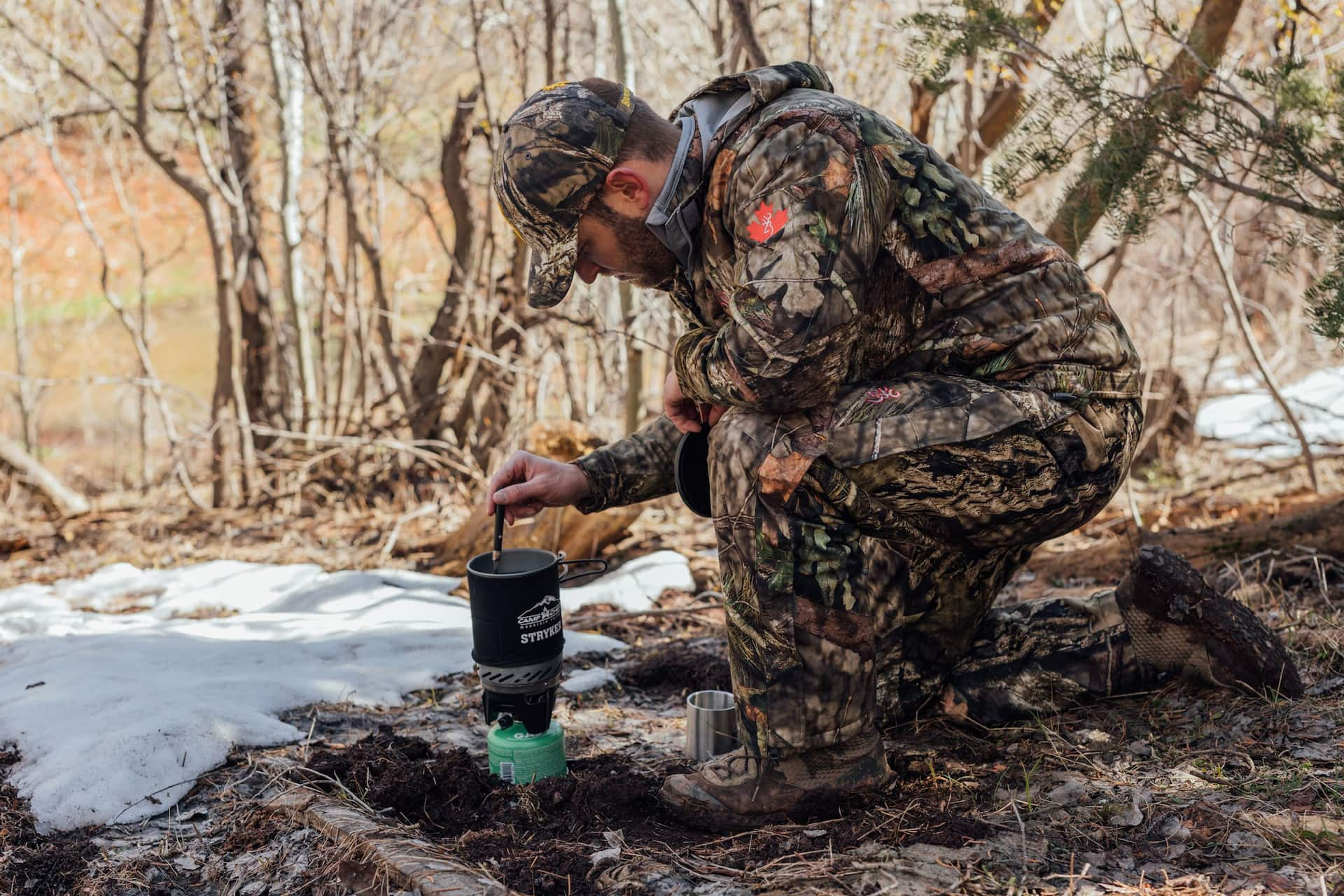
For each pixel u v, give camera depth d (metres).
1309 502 4.52
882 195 1.99
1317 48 4.05
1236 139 3.14
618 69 5.34
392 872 1.93
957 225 2.06
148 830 2.30
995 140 4.63
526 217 2.11
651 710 2.97
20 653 3.36
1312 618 2.94
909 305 2.09
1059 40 5.11
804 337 1.91
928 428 2.02
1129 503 5.13
